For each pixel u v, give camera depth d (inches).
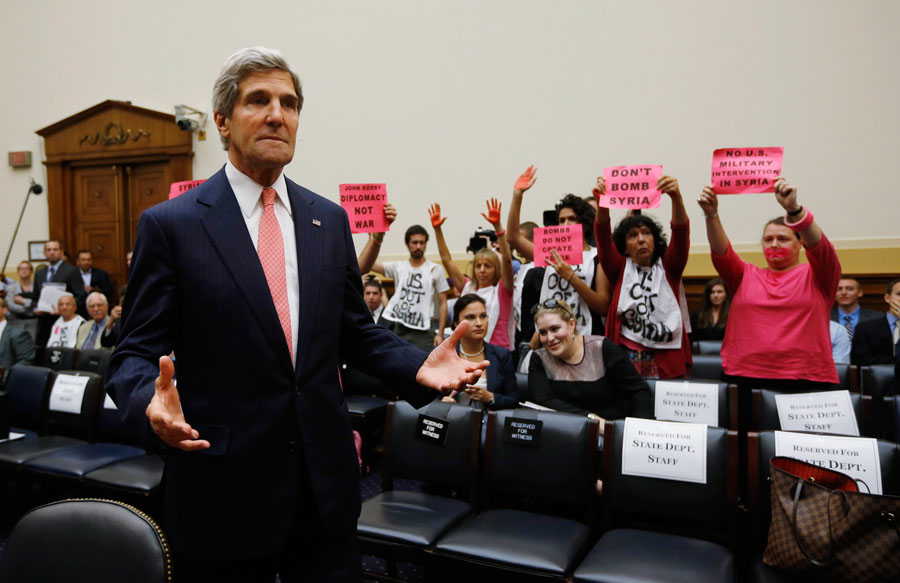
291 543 46.6
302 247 47.4
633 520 81.7
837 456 69.2
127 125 298.2
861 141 203.3
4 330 198.2
